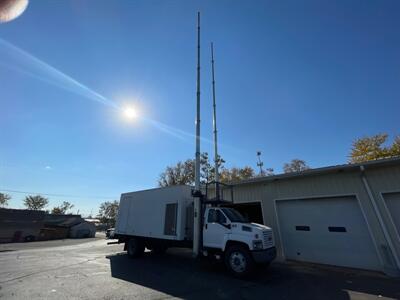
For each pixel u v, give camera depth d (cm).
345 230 997
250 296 614
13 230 3847
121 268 938
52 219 5509
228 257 837
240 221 893
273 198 1223
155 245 1155
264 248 802
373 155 2544
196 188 1069
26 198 6525
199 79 1348
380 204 930
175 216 1062
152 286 690
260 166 3844
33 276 805
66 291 637
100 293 622
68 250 1720
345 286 707
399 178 907
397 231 883
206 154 3350
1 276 809
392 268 858
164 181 4047
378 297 616
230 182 1368
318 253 1044
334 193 1042
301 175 1129
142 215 1220
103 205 7869
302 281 758
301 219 1123
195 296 609
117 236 1328
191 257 1217
